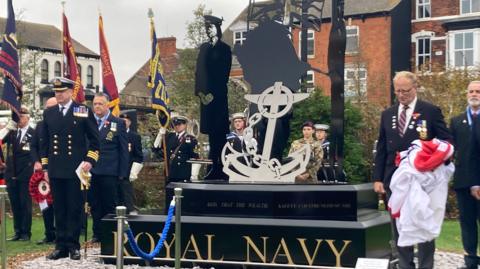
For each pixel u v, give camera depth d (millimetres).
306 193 9070
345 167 19594
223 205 9445
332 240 8758
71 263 9867
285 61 10211
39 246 12375
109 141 12305
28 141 13273
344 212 8875
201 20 32062
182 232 9438
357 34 40812
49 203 11594
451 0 41625
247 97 10195
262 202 9266
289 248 8953
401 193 7508
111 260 9852
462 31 41094
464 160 9508
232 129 13875
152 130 22031
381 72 37969
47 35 60594
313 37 36906
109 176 12266
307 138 11664
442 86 24312
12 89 13289
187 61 32469
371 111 22828
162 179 20484
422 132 7934
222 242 9281
